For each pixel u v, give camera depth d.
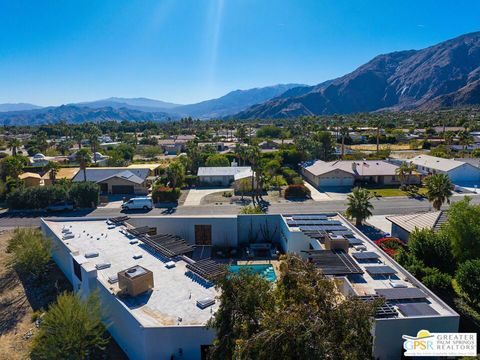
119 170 63.06
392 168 64.25
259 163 54.47
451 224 25.80
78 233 30.47
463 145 95.12
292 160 78.62
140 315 17.98
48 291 27.02
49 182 60.28
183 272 22.64
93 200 50.72
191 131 179.88
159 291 20.27
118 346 19.83
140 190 58.53
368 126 159.50
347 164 66.44
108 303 20.31
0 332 22.56
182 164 68.94
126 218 34.38
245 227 35.34
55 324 18.03
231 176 63.69
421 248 25.92
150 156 103.62
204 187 62.59
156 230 34.84
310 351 9.17
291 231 29.27
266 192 57.91
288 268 12.23
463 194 54.19
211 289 20.47
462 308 22.45
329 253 23.86
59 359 17.41
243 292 12.12
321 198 53.59
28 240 29.69
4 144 131.00
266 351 9.59
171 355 16.81
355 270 21.00
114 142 139.62
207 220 34.72
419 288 19.52
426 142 106.31
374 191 57.34
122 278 20.08
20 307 25.33
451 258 25.45
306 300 11.04
